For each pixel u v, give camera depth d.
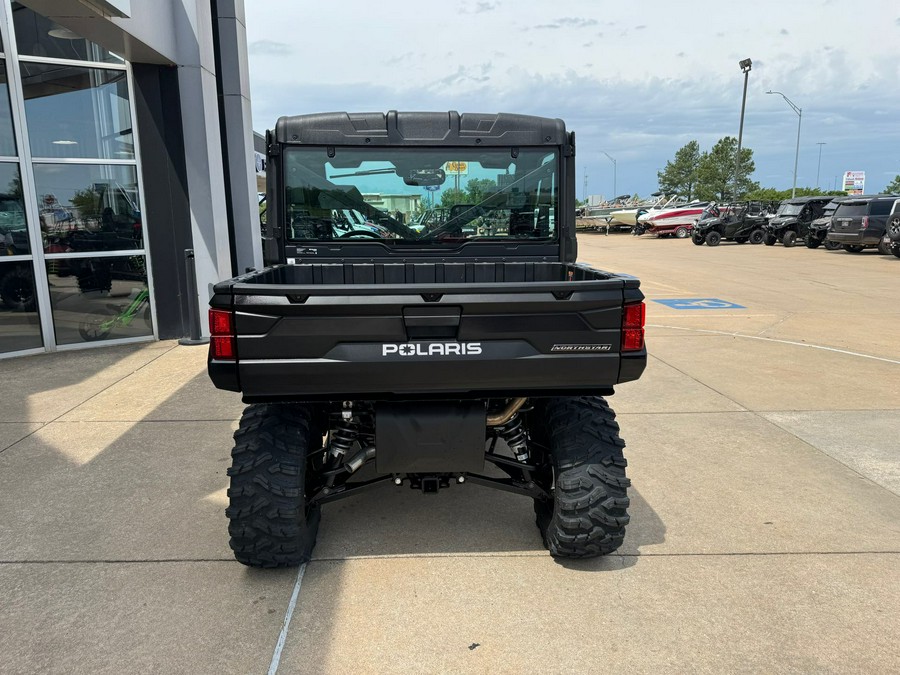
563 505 3.01
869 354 7.77
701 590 3.04
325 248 4.18
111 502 3.92
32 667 2.54
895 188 75.44
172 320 8.38
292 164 4.07
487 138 4.10
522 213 4.24
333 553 3.37
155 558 3.31
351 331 2.67
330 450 3.30
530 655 2.61
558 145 4.15
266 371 2.67
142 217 8.10
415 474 3.27
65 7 5.80
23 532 3.57
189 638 2.71
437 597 2.99
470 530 3.61
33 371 6.84
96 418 5.39
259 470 2.92
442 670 2.52
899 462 4.53
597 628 2.77
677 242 31.80
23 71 7.14
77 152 7.61
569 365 2.77
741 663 2.56
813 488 4.12
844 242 21.22
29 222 7.35
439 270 4.17
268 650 2.63
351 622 2.81
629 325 2.76
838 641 2.68
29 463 4.49
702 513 3.79
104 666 2.54
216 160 8.16
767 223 28.08
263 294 2.62
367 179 4.12
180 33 7.68
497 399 3.11
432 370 2.72
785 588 3.05
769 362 7.39
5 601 2.95
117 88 7.79
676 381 6.60
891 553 3.36
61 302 7.69
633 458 4.62
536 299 2.69
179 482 4.19
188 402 5.78
